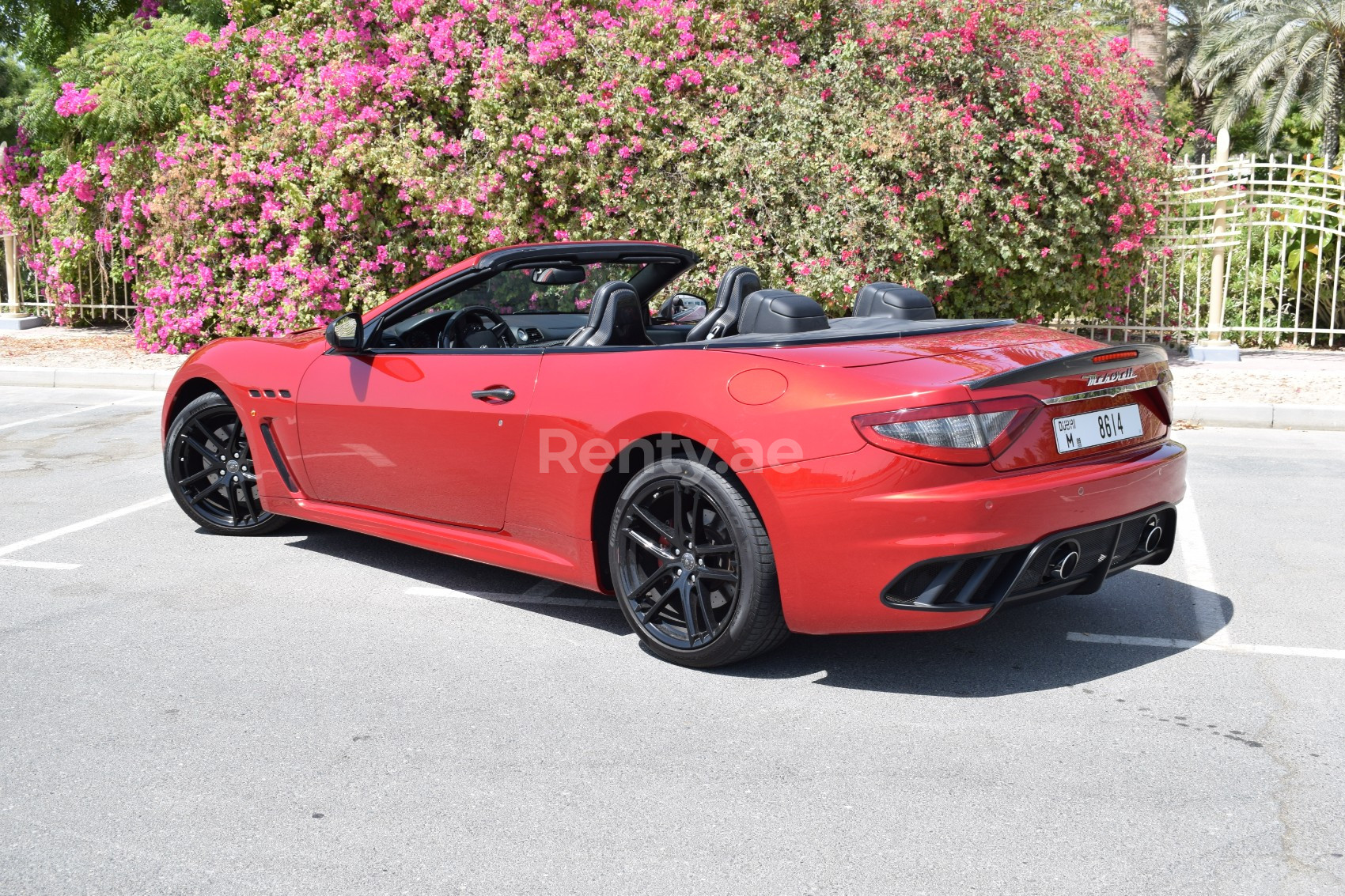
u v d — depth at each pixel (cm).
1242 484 627
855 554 321
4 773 294
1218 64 3572
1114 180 1034
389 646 387
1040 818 266
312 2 1148
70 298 1461
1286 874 241
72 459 715
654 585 376
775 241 1010
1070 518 328
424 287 443
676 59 1029
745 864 247
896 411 315
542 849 255
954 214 991
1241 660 368
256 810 273
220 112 1198
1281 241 1252
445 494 429
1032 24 1041
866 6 1042
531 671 363
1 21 1672
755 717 326
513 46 1040
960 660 370
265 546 514
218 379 507
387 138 1052
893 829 262
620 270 464
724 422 338
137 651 382
